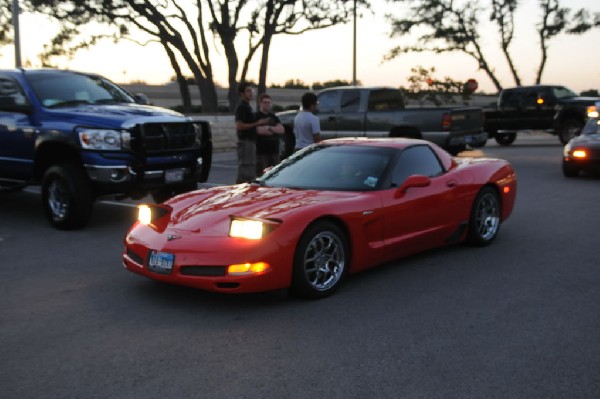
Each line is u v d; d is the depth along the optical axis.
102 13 27.42
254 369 3.76
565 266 6.15
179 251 4.80
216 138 20.48
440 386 3.51
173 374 3.69
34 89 8.36
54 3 26.42
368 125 15.55
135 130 7.70
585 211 9.16
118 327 4.50
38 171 8.34
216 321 4.61
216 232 4.87
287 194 5.52
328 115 16.20
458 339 4.22
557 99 20.95
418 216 6.00
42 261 6.45
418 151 6.38
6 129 8.39
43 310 4.89
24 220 8.70
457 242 6.74
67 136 7.70
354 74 28.89
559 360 3.87
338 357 3.93
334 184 5.85
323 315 4.73
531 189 11.36
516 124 21.56
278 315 4.73
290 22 29.84
